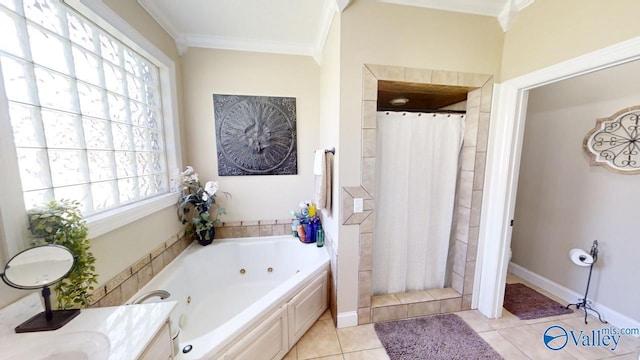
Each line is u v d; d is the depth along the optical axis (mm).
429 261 2080
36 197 978
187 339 1720
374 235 1938
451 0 1608
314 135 2488
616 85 1815
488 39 1729
